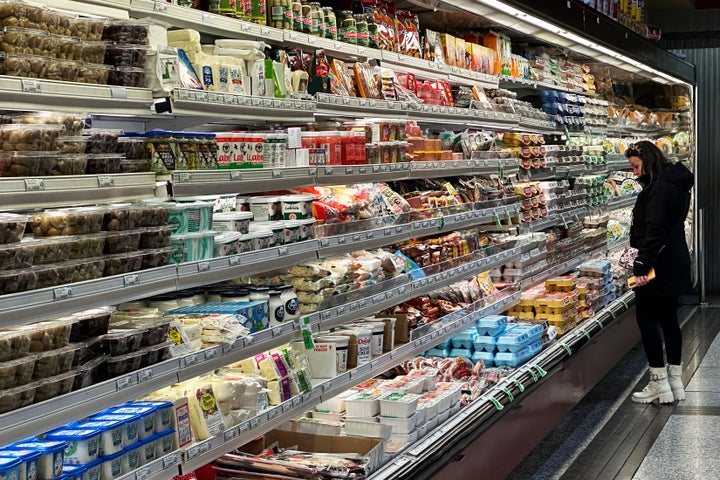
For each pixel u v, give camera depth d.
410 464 3.96
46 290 2.34
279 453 3.79
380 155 4.62
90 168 2.62
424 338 4.98
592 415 6.80
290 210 3.84
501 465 5.03
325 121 4.83
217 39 3.81
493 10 5.36
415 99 5.20
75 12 2.78
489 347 5.87
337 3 4.79
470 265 5.67
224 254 3.28
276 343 3.56
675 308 7.14
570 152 8.05
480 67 6.32
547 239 7.39
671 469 5.47
